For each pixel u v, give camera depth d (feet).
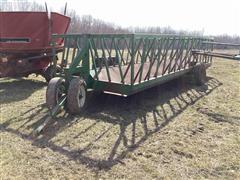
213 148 13.89
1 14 24.59
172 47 22.93
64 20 28.35
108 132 15.26
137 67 26.35
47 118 16.16
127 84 18.31
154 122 17.29
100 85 19.35
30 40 25.54
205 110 20.59
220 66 50.42
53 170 11.22
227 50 89.04
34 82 28.55
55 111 16.70
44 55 26.96
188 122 17.61
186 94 25.40
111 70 23.77
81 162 11.92
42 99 21.63
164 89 26.89
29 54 26.43
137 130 15.78
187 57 27.07
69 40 19.20
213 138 15.19
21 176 10.71
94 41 19.06
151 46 19.38
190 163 12.26
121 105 20.53
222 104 22.63
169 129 16.20
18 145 13.30
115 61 25.75
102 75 21.43
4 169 11.12
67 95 17.51
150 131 15.72
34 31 25.39
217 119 18.57
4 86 26.30
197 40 29.04
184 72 27.04
